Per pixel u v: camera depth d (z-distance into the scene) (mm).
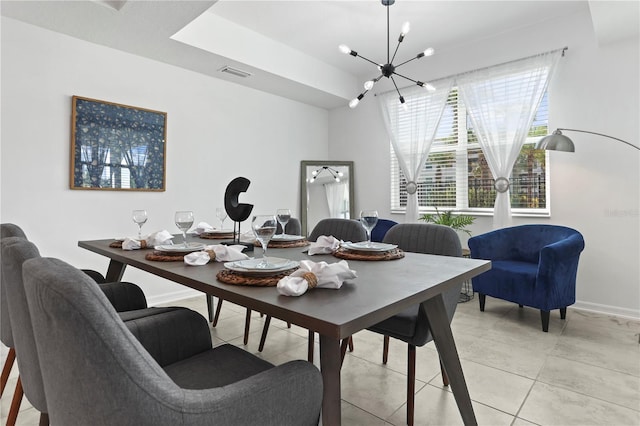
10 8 2463
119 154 3123
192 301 3488
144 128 3277
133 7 2467
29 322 1000
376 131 4637
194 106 3656
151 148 3324
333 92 4418
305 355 2279
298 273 1059
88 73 2963
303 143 4781
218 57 3299
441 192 4125
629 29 2746
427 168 4238
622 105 2953
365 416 1635
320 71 4246
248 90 4145
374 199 4676
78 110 2891
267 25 3404
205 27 3152
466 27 3438
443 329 1334
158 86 3389
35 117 2699
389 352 2342
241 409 743
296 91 4289
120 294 1604
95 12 2527
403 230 2018
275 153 4441
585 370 2041
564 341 2457
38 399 1031
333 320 762
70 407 668
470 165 3910
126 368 616
